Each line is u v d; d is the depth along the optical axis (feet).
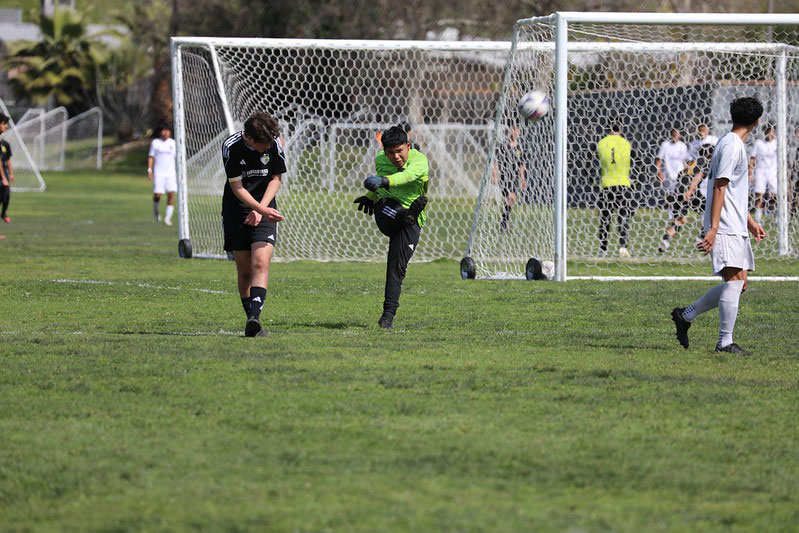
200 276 151.43
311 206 247.70
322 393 70.23
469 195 343.67
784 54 183.11
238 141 92.22
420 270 172.65
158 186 270.46
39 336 94.79
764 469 53.78
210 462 54.29
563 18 144.46
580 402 68.39
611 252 200.03
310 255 195.52
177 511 46.70
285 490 49.62
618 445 58.03
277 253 197.26
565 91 146.92
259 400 68.13
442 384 73.56
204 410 65.41
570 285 145.38
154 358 82.79
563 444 58.03
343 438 58.95
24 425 61.62
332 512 46.47
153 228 255.09
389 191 101.35
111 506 47.47
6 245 201.05
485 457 55.42
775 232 201.16
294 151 253.03
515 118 163.22
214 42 179.83
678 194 198.49
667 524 45.34
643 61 227.40
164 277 149.38
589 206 204.64
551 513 46.57
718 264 86.84
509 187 165.27
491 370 79.00
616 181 190.60
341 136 282.36
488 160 162.30
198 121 192.85
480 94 369.30
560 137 147.74
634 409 66.54
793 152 197.06
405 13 482.28
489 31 481.05
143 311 114.73
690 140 221.25
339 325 105.40
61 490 49.78
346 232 234.38
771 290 140.26
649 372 78.95
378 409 65.77
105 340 92.38
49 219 283.38
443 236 256.93
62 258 176.24
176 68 180.45
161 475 52.06
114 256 181.78
